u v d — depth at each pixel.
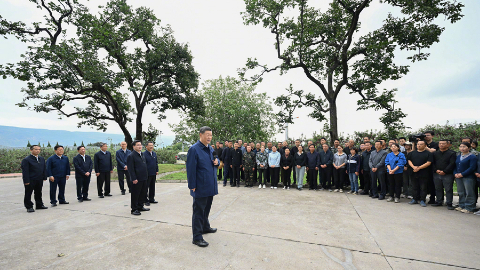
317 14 12.51
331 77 12.16
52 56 10.67
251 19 11.59
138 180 5.48
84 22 11.92
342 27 12.52
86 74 11.41
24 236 4.04
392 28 10.74
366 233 4.11
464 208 5.63
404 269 2.89
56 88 11.26
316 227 4.43
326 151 8.38
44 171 6.30
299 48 11.43
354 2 10.61
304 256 3.23
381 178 6.90
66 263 3.05
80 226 4.57
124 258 3.18
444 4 9.61
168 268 2.90
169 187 9.52
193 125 21.73
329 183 8.35
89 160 7.46
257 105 21.34
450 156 5.81
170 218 5.07
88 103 14.44
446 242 3.73
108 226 4.54
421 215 5.25
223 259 3.14
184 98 15.29
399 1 10.19
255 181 9.91
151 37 14.10
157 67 14.33
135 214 5.33
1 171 17.56
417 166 6.22
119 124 14.53
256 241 3.76
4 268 2.91
